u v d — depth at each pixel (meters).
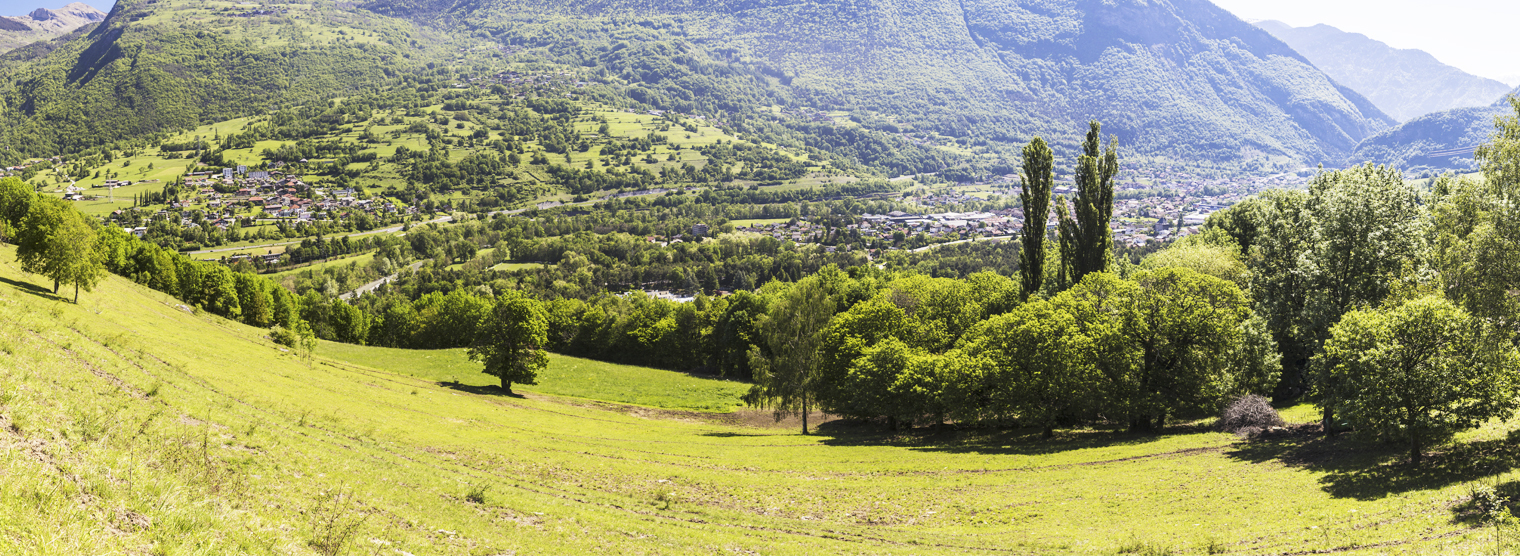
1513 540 18.16
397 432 36.41
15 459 11.05
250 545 11.85
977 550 24.16
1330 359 35.50
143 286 97.31
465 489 24.02
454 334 124.69
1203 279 50.09
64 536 9.08
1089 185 75.50
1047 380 52.84
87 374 21.53
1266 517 26.34
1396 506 24.92
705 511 28.70
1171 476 35.06
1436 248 42.38
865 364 62.59
